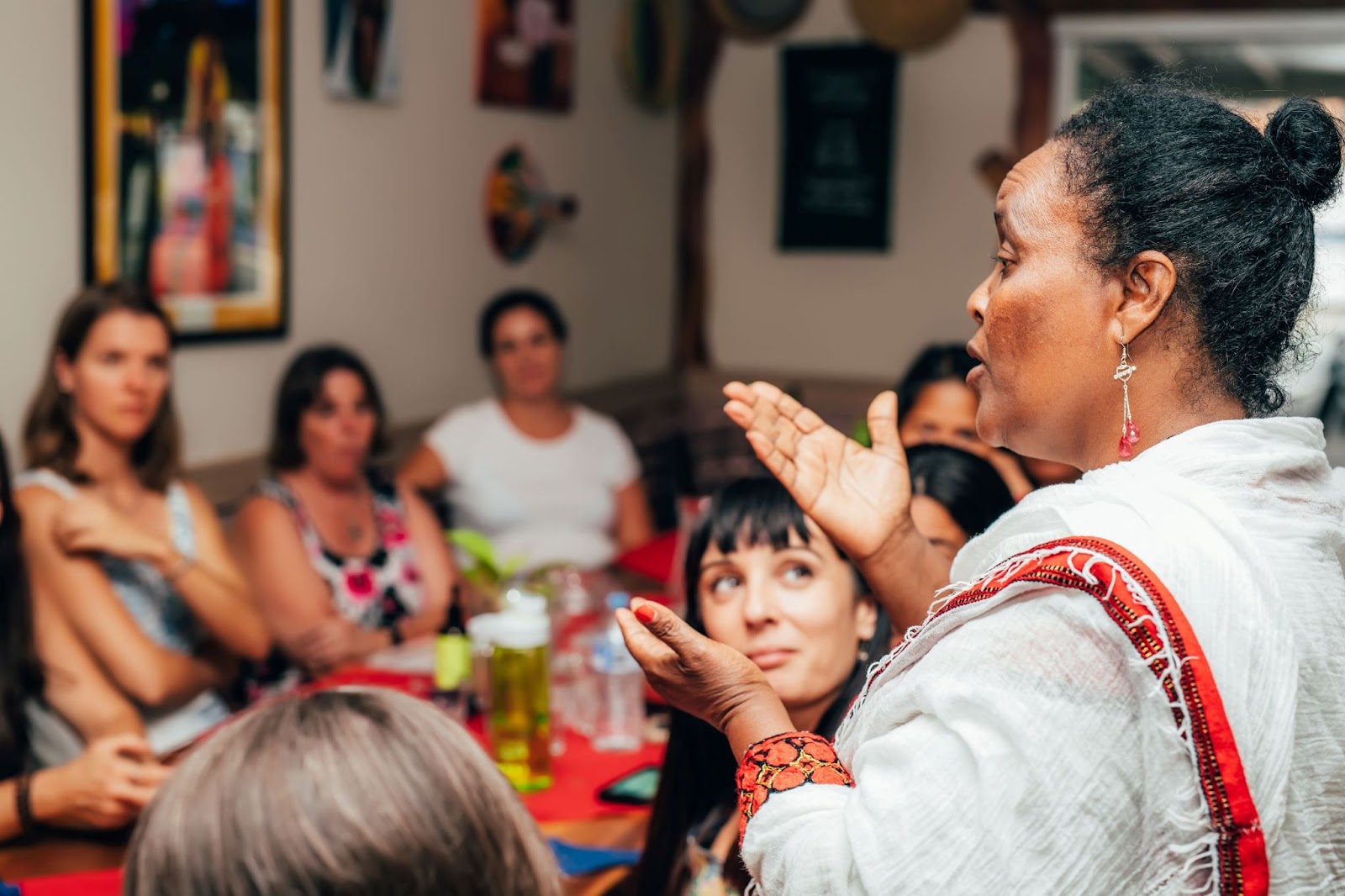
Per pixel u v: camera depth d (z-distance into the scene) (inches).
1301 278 34.6
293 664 122.5
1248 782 30.3
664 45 210.1
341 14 148.5
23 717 92.2
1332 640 32.5
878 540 45.4
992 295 36.6
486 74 173.2
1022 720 30.6
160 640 107.4
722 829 63.2
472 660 95.4
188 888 25.6
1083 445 36.5
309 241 148.4
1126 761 30.6
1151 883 30.7
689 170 219.3
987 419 37.7
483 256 177.3
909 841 30.9
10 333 116.8
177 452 109.5
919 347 208.8
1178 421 35.1
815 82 208.5
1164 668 30.2
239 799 26.0
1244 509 33.3
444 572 133.3
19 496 99.0
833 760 35.9
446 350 172.2
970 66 200.4
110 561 104.9
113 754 75.5
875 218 207.9
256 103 138.3
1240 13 186.4
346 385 125.1
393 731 27.6
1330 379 180.5
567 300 195.5
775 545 66.1
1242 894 30.3
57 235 120.1
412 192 163.5
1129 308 34.4
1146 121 34.7
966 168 202.4
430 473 156.6
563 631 109.7
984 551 37.1
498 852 27.3
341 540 127.4
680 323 223.1
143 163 126.5
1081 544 32.3
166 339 104.3
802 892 32.8
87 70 120.3
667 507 217.6
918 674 33.3
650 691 99.0
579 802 79.3
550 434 161.8
